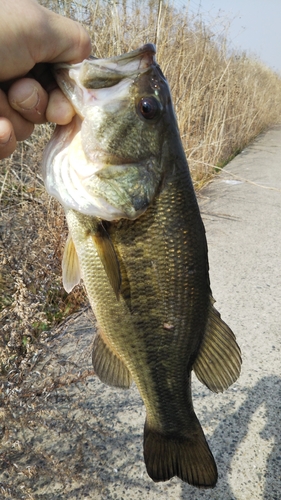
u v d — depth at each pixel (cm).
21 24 17
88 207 21
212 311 24
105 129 21
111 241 22
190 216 23
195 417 25
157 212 22
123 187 21
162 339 23
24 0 18
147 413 25
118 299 22
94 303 23
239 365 24
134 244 22
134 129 21
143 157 21
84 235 22
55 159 22
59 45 19
